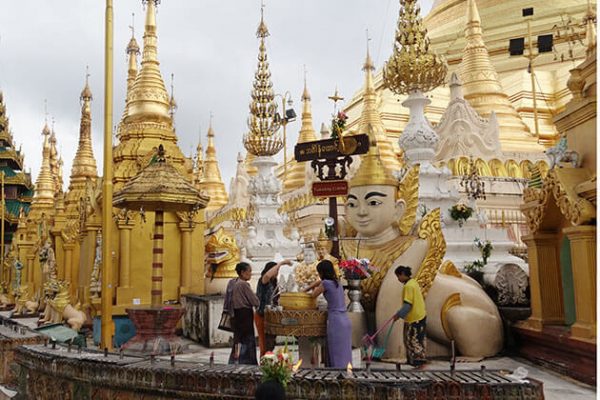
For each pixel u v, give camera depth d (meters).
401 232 12.28
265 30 22.33
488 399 6.64
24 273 38.62
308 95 39.22
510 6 45.66
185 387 7.99
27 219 40.12
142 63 19.62
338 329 9.38
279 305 10.10
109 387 8.84
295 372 7.47
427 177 17.88
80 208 21.05
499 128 31.25
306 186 29.91
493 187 25.64
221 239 17.64
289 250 20.50
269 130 22.31
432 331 11.62
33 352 10.67
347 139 13.69
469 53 34.03
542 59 42.72
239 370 7.89
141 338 12.84
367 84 32.41
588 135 10.25
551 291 11.16
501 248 16.33
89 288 17.73
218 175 44.84
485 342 11.58
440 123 28.69
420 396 6.82
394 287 11.38
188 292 17.17
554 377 9.99
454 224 17.14
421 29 17.80
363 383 7.00
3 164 59.16
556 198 10.24
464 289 11.91
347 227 13.46
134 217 16.73
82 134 29.30
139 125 18.62
